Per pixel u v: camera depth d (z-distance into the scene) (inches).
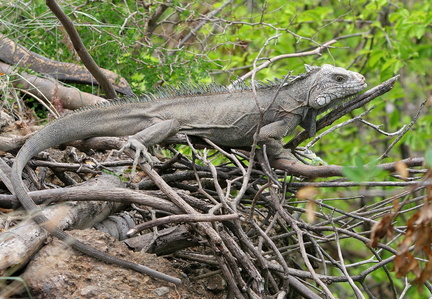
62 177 375.9
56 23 486.6
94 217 341.7
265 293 327.9
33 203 304.0
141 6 556.7
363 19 790.5
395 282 670.5
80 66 485.7
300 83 375.9
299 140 386.3
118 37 496.7
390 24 864.3
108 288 292.0
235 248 313.7
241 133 376.5
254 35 687.7
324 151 780.6
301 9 828.6
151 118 370.6
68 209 322.0
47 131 351.9
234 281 309.0
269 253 372.2
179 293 311.6
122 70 504.1
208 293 362.9
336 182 350.3
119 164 373.4
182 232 350.3
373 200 723.4
